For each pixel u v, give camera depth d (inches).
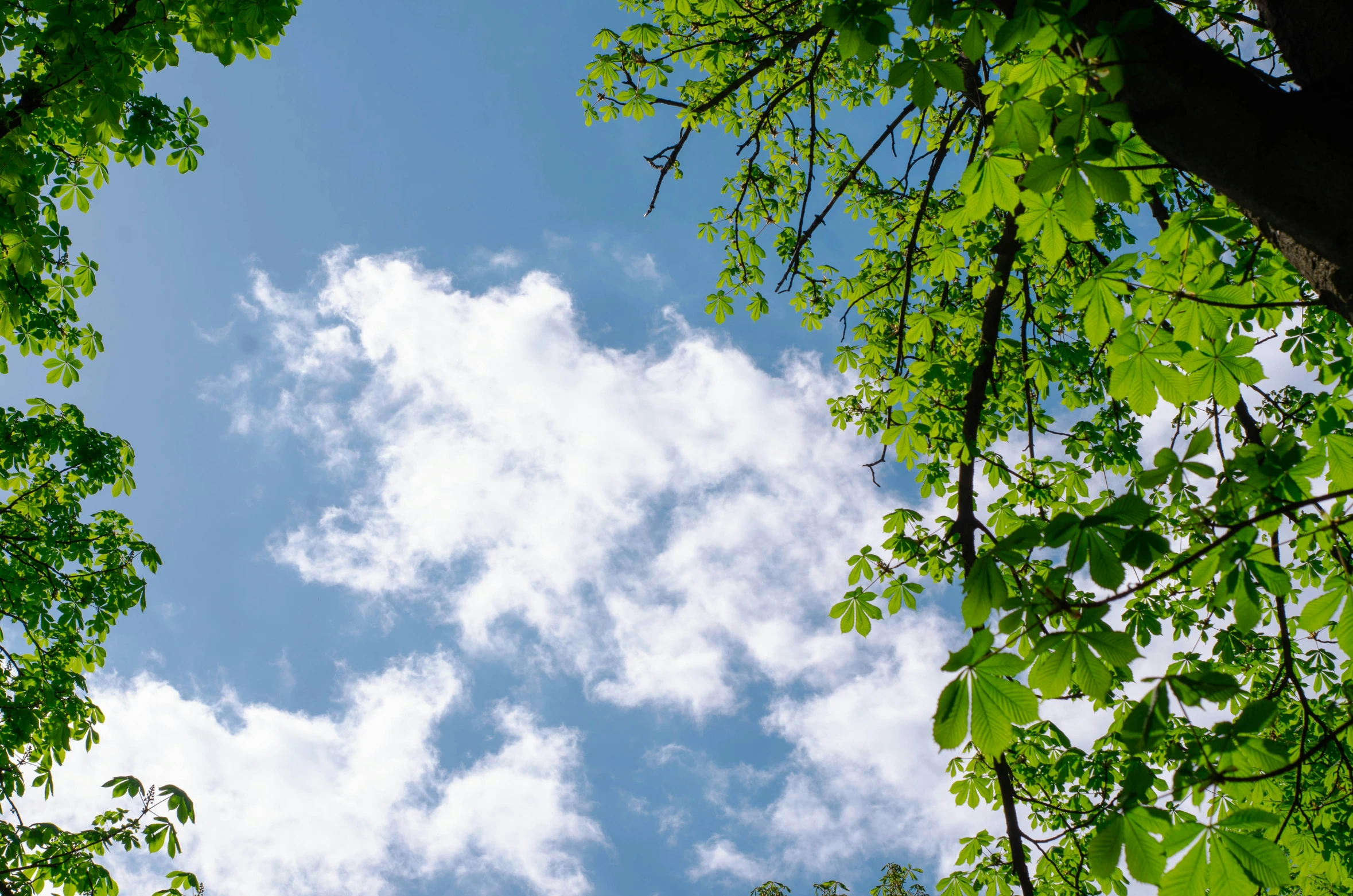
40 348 264.4
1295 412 157.2
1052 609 71.8
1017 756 178.4
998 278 164.1
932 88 86.4
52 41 159.9
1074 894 167.3
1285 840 118.2
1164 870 62.6
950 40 137.6
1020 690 66.2
